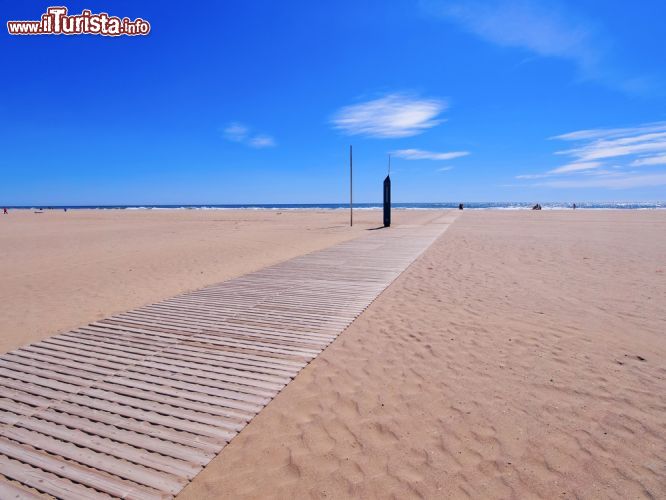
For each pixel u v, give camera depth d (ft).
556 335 15.25
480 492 7.55
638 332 15.48
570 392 11.03
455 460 8.43
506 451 8.66
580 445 8.82
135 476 7.95
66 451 8.72
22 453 8.66
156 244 48.03
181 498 7.40
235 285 23.80
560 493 7.49
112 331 16.02
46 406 10.52
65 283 25.99
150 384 11.65
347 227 72.43
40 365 12.98
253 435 9.27
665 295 20.90
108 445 8.91
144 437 9.18
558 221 87.10
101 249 43.45
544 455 8.52
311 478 7.95
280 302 19.95
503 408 10.28
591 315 17.63
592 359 13.11
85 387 11.51
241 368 12.60
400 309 18.70
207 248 43.37
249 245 45.91
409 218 103.19
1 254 39.88
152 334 15.65
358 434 9.31
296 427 9.58
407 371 12.37
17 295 22.90
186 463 8.34
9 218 123.34
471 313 18.02
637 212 132.26
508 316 17.56
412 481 7.85
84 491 7.57
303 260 32.76
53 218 123.13
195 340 14.96
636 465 8.18
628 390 11.10
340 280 24.98
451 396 10.89
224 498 7.41
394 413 10.13
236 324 16.66
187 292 22.52
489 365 12.75
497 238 50.44
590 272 27.43
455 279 25.25
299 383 11.66
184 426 9.60
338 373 12.24
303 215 131.23
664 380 11.65
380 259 33.17
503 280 24.94
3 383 11.81
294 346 14.30
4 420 9.90
